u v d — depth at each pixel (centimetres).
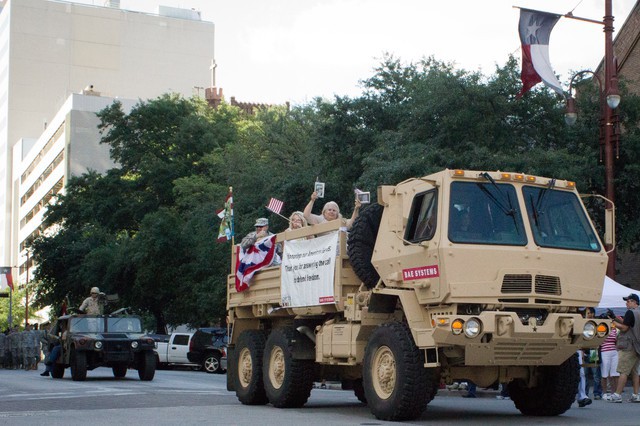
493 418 1327
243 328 1759
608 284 2080
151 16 13738
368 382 1288
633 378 1795
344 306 1388
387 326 1268
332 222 1430
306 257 1489
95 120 10506
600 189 3020
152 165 5903
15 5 13525
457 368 1283
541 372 1353
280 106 6081
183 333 4200
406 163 2873
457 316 1172
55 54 13575
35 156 12650
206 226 4497
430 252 1217
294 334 1514
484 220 1234
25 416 1390
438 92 3011
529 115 3077
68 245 6272
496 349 1202
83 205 6309
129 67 13550
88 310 2941
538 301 1230
